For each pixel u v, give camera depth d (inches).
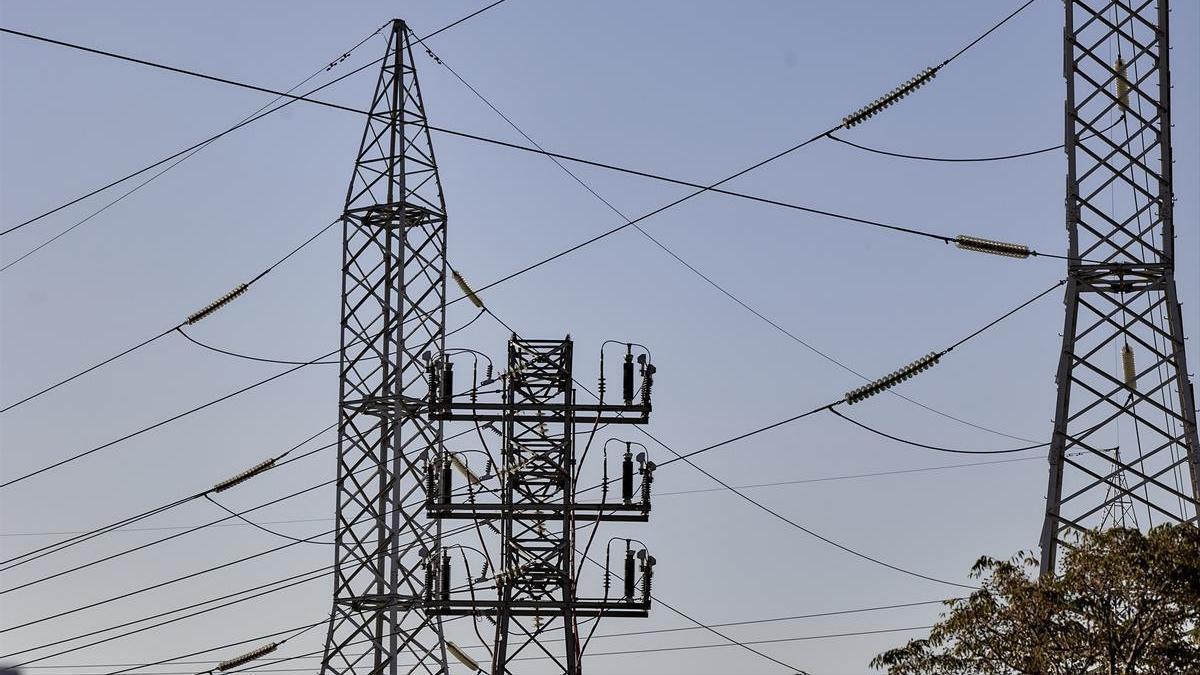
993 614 1744.6
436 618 2135.8
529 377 2071.9
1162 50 1939.0
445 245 2272.4
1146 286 1898.4
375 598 2116.1
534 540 2010.3
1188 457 1836.9
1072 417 1881.2
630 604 1956.2
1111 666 1672.0
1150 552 1686.8
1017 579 1755.7
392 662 2098.9
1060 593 1720.0
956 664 1749.5
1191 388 1851.6
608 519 1995.6
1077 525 1829.5
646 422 2026.3
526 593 1994.3
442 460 2047.2
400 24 2282.2
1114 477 1856.5
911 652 1775.3
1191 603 1672.0
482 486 2028.8
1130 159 1925.4
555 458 2036.2
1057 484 1865.2
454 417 2062.0
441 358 2084.2
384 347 2197.3
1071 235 1920.5
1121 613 1701.5
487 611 1977.1
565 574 1989.4
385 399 2182.6
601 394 2025.1
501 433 2049.7
